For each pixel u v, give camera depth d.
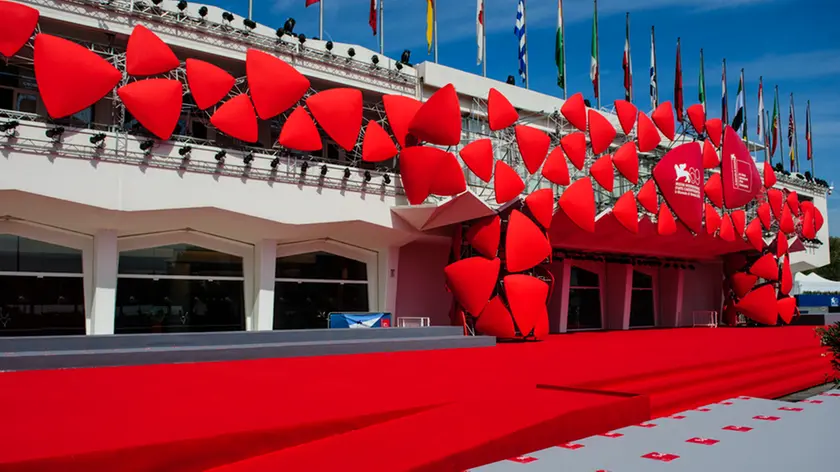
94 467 6.59
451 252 25.72
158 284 21.69
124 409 9.12
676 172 29.42
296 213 21.94
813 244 46.50
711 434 7.42
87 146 18.28
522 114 29.88
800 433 7.36
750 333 31.28
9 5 16.75
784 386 17.22
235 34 21.70
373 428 8.71
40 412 8.80
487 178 23.69
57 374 12.71
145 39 18.44
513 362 16.92
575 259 32.84
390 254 25.89
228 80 19.88
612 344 23.61
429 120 22.11
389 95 23.20
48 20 18.73
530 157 24.66
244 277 23.31
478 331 24.84
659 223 28.98
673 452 6.62
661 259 37.72
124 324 20.95
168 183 19.52
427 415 9.26
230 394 10.71
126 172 18.86
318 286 25.03
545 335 25.67
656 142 28.81
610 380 13.91
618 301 35.44
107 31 19.44
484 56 28.55
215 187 20.34
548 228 25.62
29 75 19.86
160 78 20.36
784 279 37.56
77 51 17.41
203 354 15.40
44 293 19.75
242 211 20.80
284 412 9.08
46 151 17.67
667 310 39.25
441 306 28.42
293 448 7.90
